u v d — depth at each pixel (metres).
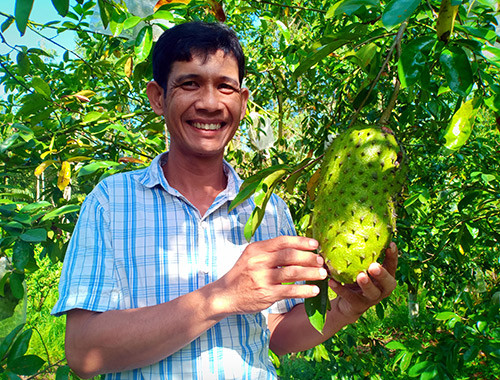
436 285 4.09
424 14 1.22
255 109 3.32
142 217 1.32
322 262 0.92
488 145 3.43
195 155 1.36
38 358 1.64
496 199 2.19
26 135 2.09
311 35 3.54
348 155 0.94
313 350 3.20
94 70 2.77
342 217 0.91
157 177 1.36
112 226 1.29
